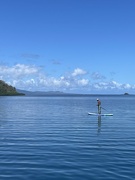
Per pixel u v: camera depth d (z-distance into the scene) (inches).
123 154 629.6
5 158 593.6
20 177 461.7
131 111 2319.1
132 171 492.7
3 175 473.1
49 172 489.4
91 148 701.3
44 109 2650.1
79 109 2640.3
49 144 761.0
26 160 575.2
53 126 1210.6
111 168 512.1
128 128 1136.2
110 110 2472.9
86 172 487.8
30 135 937.5
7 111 2319.1
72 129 1104.8
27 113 2066.9
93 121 1438.2
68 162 557.0
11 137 893.2
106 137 888.9
